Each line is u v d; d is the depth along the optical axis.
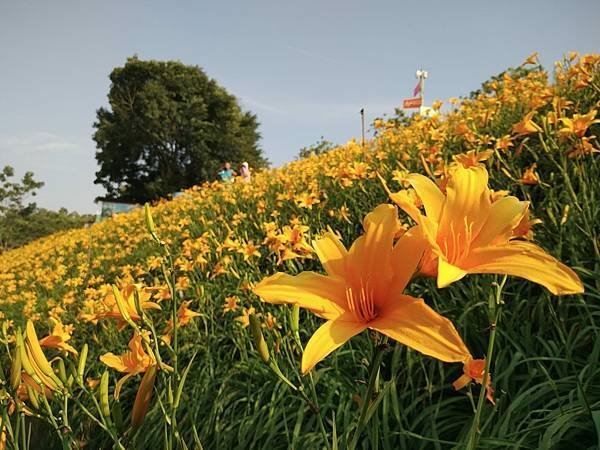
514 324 2.24
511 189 3.22
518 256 0.85
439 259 0.81
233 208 6.44
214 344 3.02
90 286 6.14
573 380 1.84
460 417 1.99
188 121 37.56
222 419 2.45
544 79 5.76
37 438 2.15
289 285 0.90
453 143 4.65
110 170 39.25
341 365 2.48
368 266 0.92
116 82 38.31
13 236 30.94
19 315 5.85
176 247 5.97
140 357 1.17
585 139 2.42
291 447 2.00
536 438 1.70
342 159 6.14
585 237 2.42
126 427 2.50
